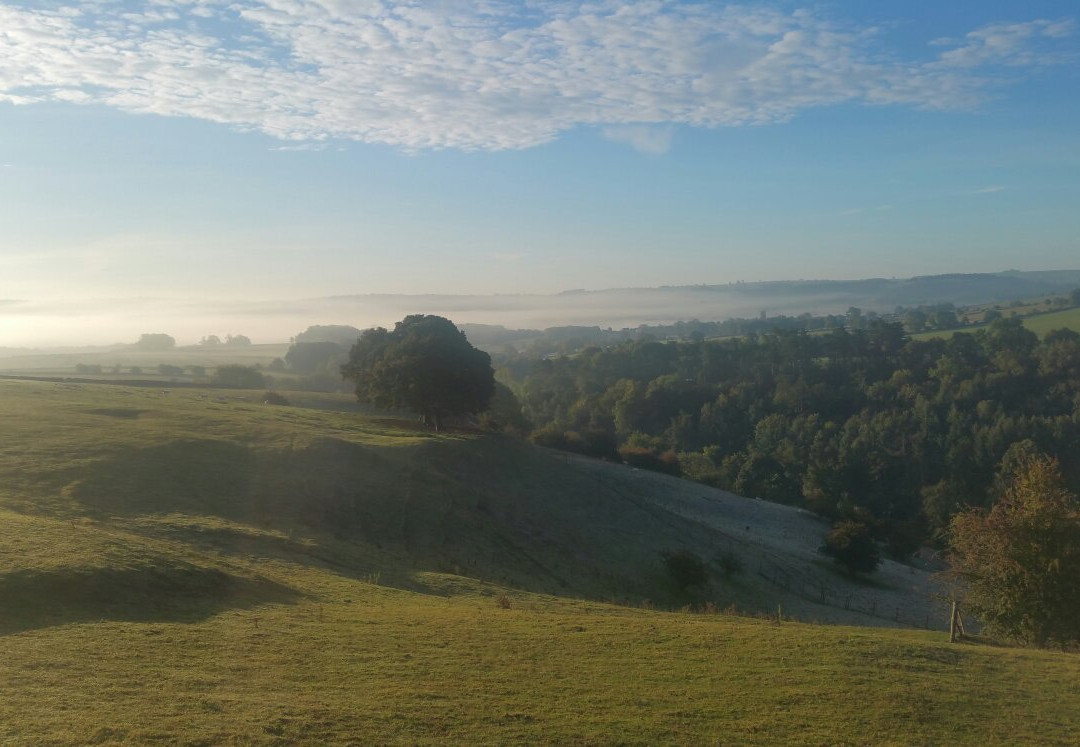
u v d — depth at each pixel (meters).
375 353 75.44
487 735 12.97
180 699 13.12
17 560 19.27
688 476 99.19
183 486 37.66
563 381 165.12
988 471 89.94
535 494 55.75
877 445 103.19
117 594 19.06
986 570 25.59
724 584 48.44
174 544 27.64
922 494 90.94
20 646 14.93
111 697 12.91
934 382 119.69
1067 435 89.81
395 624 20.20
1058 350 113.75
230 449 45.28
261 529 33.53
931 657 18.58
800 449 107.94
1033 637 24.64
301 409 77.00
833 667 17.34
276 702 13.48
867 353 145.12
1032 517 24.81
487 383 73.06
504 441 68.12
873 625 44.66
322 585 25.75
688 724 14.00
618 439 133.00
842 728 14.10
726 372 150.38
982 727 14.49
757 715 14.54
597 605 30.38
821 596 52.00
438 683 15.38
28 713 11.84
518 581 37.78
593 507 57.44
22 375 110.81
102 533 24.16
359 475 45.38
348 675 15.49
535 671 16.58
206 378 129.12
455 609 24.05
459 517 44.72
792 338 155.88
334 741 12.13
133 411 56.16
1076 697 16.23
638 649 18.64
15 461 36.97
